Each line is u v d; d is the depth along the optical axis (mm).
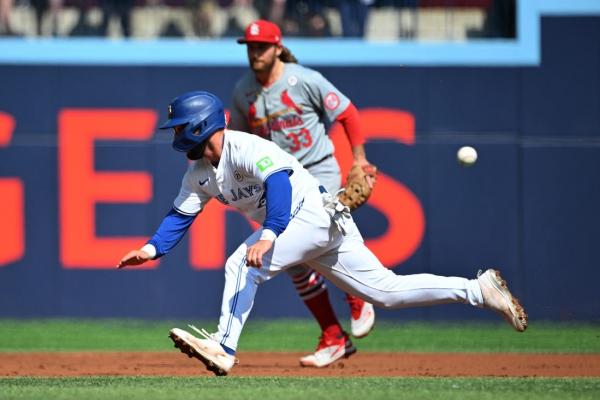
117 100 35625
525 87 36281
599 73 36375
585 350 29297
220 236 35156
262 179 17109
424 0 37688
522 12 36438
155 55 35906
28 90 35375
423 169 35875
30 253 35125
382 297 18656
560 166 36156
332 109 23672
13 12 36562
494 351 29047
